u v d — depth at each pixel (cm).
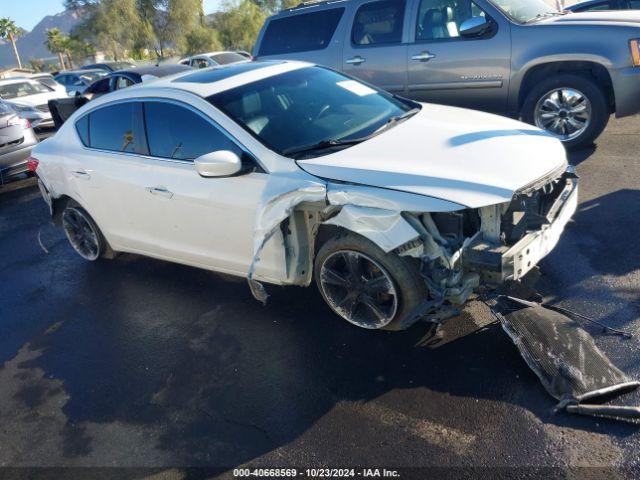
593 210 503
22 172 889
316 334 386
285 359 367
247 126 392
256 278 407
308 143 383
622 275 397
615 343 330
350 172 336
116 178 467
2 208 833
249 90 426
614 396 292
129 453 314
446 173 319
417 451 280
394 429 296
